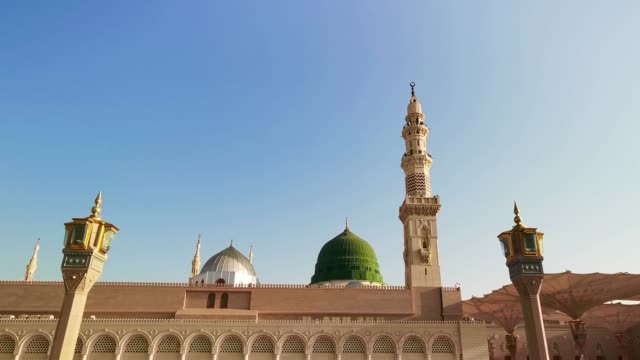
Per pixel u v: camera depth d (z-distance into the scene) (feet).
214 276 247.50
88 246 117.29
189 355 177.78
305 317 202.49
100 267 121.39
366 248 278.05
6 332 173.17
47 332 174.09
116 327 178.70
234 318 196.03
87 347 174.60
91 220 119.75
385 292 210.79
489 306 213.87
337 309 205.67
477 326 191.11
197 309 197.77
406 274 229.04
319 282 268.00
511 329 219.00
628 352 233.76
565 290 171.01
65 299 113.09
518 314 214.48
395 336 187.42
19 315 191.72
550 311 230.27
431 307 208.44
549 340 234.17
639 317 223.92
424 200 231.71
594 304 176.04
